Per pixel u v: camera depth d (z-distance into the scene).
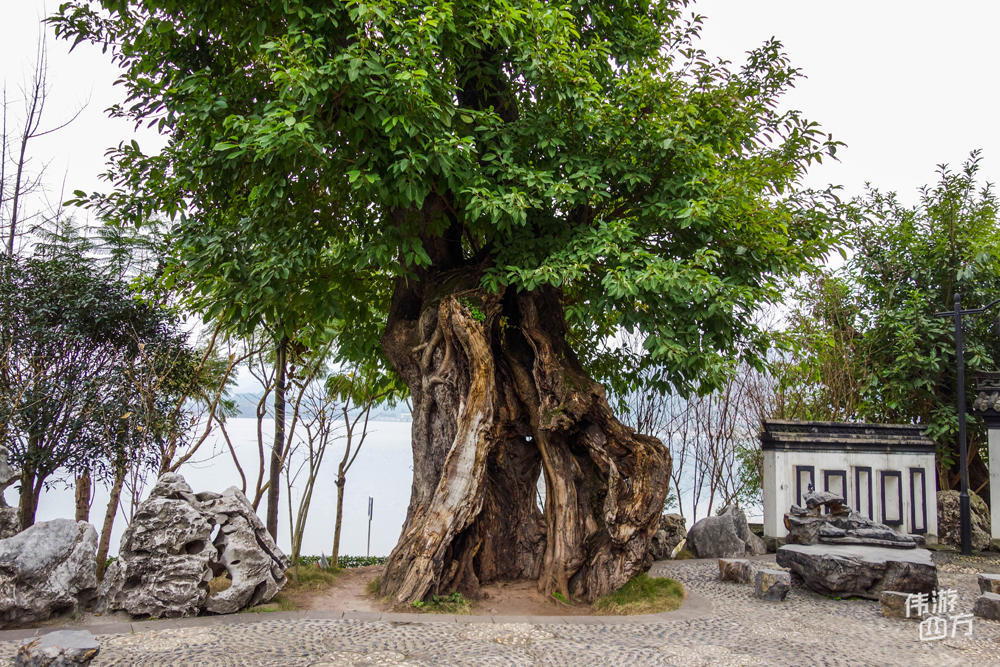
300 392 11.18
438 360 10.10
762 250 9.99
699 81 10.14
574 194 9.05
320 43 8.03
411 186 8.10
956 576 11.68
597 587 9.20
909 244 17.31
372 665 6.40
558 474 9.85
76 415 10.30
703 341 9.52
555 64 8.86
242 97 9.31
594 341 12.87
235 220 10.56
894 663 6.82
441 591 9.03
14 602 7.53
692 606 9.12
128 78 9.81
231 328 10.84
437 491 9.31
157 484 8.78
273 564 9.12
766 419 15.70
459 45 8.73
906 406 17.28
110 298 10.60
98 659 6.43
